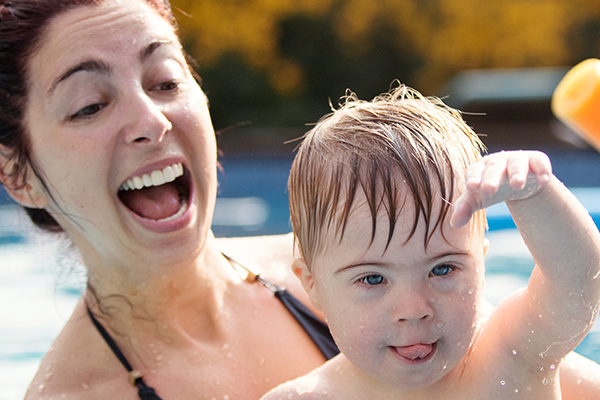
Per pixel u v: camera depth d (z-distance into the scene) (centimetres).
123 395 174
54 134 168
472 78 1149
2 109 172
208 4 1209
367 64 1254
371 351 142
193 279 187
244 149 934
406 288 137
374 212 138
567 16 1228
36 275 415
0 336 341
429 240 136
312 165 152
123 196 181
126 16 171
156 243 172
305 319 201
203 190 181
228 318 196
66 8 166
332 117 170
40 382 177
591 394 160
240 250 227
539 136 927
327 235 146
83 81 165
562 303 129
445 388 149
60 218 183
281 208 591
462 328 138
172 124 173
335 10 1244
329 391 160
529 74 1137
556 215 120
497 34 1240
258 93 1230
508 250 439
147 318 183
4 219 223
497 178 104
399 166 140
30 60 166
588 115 95
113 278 182
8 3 165
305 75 1252
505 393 145
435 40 1252
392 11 1245
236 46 1220
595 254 124
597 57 1223
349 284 143
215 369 184
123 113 166
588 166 736
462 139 152
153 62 174
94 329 183
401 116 158
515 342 142
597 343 320
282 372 187
